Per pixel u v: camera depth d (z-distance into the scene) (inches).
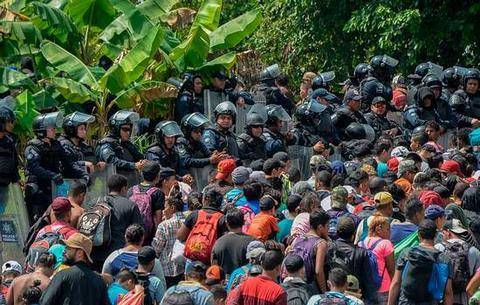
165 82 928.9
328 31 1278.3
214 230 601.0
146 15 970.7
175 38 976.9
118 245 604.7
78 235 501.0
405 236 588.7
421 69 1057.5
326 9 1272.1
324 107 887.1
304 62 1301.7
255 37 1318.9
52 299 492.7
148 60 888.3
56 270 533.3
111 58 923.4
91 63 951.0
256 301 502.0
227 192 657.0
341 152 861.2
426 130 885.2
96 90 893.8
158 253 631.2
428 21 1200.8
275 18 1317.7
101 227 596.4
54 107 864.3
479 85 1003.9
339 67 1278.3
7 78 864.3
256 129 823.7
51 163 733.9
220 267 560.7
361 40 1270.9
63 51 903.1
